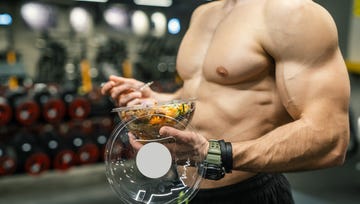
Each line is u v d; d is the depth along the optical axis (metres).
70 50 5.26
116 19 5.62
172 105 0.77
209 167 0.80
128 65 5.18
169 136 0.75
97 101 3.43
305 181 3.59
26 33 5.10
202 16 1.15
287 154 0.83
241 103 0.97
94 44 5.42
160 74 5.46
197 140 0.77
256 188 1.02
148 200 0.77
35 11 5.10
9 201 3.07
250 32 0.95
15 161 3.04
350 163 4.01
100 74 4.84
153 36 5.88
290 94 0.89
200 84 1.05
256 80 0.97
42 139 3.20
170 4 5.60
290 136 0.84
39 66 4.87
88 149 3.35
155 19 5.84
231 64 0.95
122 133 0.78
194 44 1.11
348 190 3.33
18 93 3.10
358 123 3.78
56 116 3.12
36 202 3.06
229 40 0.98
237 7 1.05
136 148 0.76
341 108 0.87
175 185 0.77
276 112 0.98
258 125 0.97
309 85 0.87
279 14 0.90
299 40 0.87
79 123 3.40
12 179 3.43
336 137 0.86
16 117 2.97
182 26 5.85
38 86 3.43
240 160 0.81
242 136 0.97
